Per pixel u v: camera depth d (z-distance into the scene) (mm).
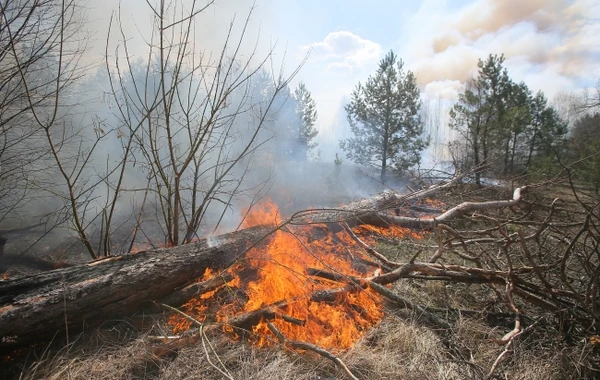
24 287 2422
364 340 2592
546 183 5812
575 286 3439
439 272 3221
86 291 2469
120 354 2355
